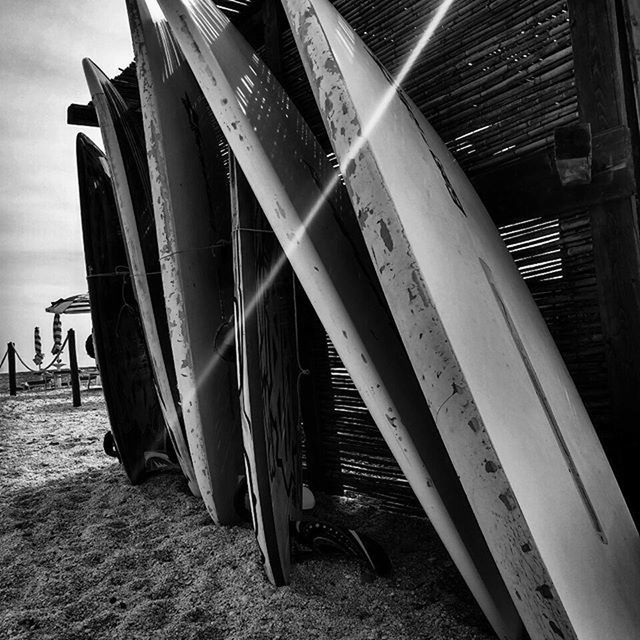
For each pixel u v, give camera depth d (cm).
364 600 171
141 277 280
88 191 334
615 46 178
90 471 360
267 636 155
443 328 102
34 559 223
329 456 288
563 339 207
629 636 112
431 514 130
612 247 182
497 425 104
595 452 171
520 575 98
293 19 124
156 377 287
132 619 170
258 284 199
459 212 162
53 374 1062
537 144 208
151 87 244
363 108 120
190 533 238
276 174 153
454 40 229
